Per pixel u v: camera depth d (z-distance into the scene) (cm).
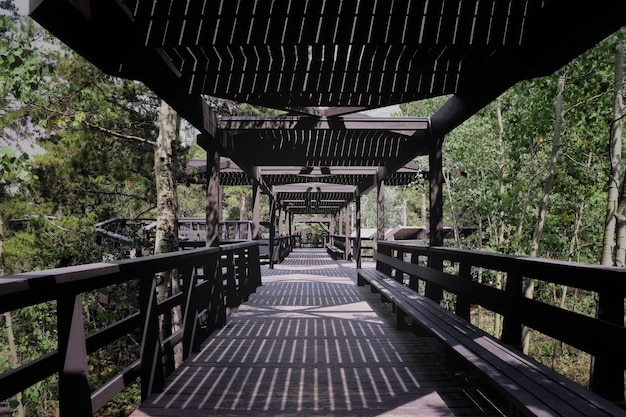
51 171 958
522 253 1022
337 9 281
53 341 926
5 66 523
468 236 1319
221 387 316
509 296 271
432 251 466
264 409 276
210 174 564
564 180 1008
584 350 201
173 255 335
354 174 1070
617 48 653
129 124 924
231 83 398
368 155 705
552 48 274
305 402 287
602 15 232
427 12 285
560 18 258
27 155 540
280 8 279
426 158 1440
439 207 538
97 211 1146
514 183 973
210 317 480
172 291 686
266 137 671
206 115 498
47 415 1013
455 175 1120
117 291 865
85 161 926
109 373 895
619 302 196
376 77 407
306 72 387
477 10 288
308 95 450
